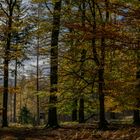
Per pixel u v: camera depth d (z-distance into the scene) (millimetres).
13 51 26562
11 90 27094
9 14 28000
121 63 19406
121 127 20734
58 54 21281
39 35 21766
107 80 19750
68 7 20672
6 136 19484
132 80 19156
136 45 15055
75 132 19312
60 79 22875
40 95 22812
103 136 16922
